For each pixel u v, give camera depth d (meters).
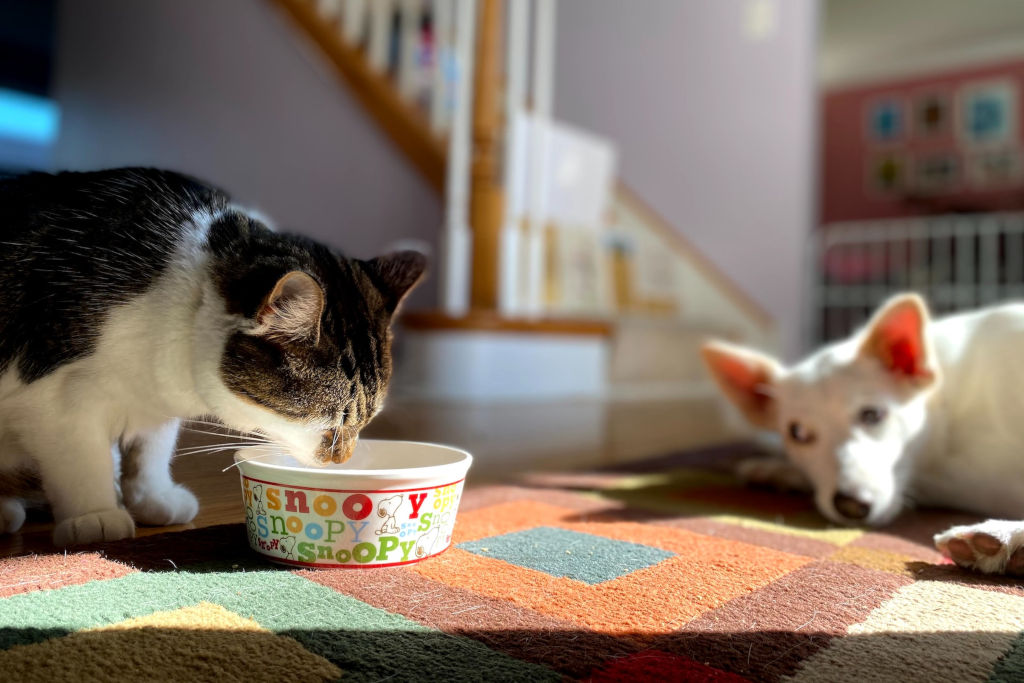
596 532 1.30
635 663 0.75
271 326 1.06
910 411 1.52
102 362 1.08
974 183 9.39
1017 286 5.66
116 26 6.25
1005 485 1.46
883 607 0.94
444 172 4.39
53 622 0.79
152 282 1.09
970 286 5.86
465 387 3.50
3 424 1.09
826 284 6.38
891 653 0.79
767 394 1.81
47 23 7.48
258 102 5.35
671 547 1.21
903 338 1.51
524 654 0.76
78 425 1.09
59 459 1.09
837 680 0.72
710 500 1.67
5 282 1.06
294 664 0.72
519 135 3.84
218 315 1.07
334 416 1.15
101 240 1.10
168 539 1.13
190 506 1.23
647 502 1.61
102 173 1.20
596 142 4.37
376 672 0.71
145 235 1.12
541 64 3.97
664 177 5.57
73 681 0.66
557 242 4.38
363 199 4.91
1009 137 9.20
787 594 0.98
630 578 1.03
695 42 5.43
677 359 4.77
